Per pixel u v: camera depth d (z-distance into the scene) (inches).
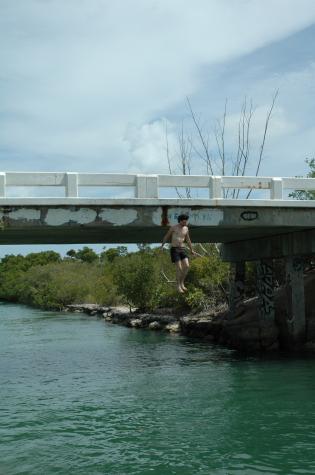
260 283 1000.9
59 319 1878.7
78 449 455.2
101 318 1870.1
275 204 800.9
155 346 1070.4
